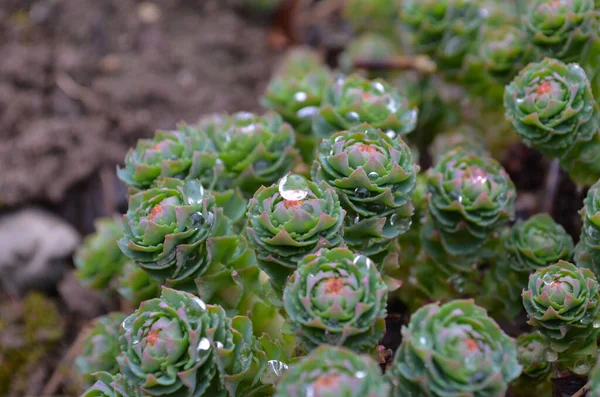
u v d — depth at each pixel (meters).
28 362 0.36
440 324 0.24
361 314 0.25
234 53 0.47
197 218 0.27
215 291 0.28
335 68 0.47
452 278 0.30
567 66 0.29
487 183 0.29
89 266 0.34
